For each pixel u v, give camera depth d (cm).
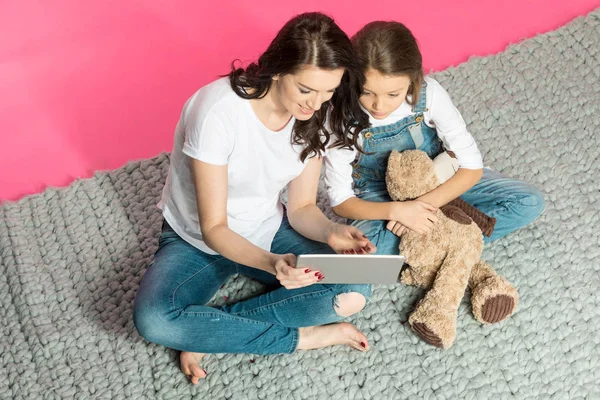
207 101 150
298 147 160
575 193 200
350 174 180
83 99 230
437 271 176
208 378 172
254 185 162
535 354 173
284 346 169
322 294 165
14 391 171
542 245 190
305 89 138
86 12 249
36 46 241
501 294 173
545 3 244
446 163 177
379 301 184
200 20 247
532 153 208
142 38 243
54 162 217
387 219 176
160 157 210
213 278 171
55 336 179
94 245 196
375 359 174
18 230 198
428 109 173
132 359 176
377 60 152
